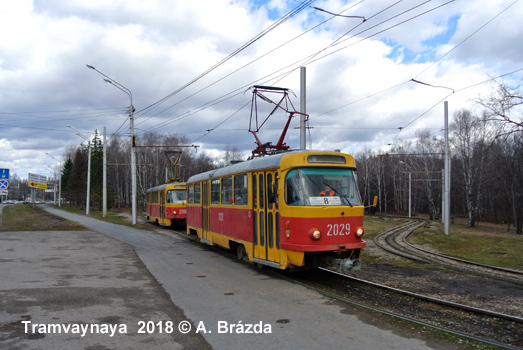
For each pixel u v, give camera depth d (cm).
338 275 990
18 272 958
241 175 1122
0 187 2300
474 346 502
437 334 545
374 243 1788
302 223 835
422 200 6469
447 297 802
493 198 4506
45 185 7869
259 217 1002
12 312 629
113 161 6700
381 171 6569
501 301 769
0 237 1745
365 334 543
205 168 6106
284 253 883
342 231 863
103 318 605
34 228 2214
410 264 1219
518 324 612
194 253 1359
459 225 4103
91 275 941
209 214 1416
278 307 677
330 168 902
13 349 478
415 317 658
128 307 670
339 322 595
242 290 807
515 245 1705
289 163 878
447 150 2227
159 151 5603
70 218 3481
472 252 1503
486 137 3678
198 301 716
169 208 2361
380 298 778
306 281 925
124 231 2230
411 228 2759
